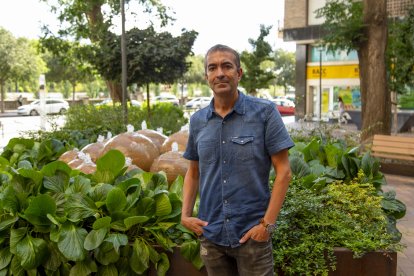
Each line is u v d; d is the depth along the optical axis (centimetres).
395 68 1380
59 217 346
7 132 2248
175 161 478
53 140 624
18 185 368
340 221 386
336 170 510
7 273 343
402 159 903
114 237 333
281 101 3853
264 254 263
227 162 262
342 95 2741
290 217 377
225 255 275
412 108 2161
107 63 1368
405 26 1356
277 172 261
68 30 1686
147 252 346
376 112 1182
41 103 1702
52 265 339
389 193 485
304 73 2852
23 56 4119
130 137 533
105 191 363
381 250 357
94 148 559
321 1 2588
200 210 278
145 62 1334
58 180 377
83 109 1191
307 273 342
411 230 596
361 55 1232
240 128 261
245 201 260
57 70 4647
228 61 262
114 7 1566
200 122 277
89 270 335
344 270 357
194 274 360
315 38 2602
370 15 1183
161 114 1326
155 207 366
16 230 340
